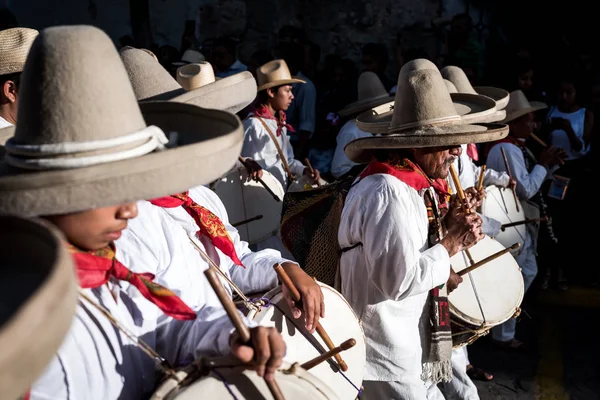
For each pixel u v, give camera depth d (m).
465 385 4.03
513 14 11.16
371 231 3.02
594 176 6.90
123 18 11.35
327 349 2.48
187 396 1.82
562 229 6.89
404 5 11.31
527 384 5.13
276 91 6.07
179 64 8.82
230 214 5.36
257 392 1.89
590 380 5.19
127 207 1.72
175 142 2.00
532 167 6.15
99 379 1.78
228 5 11.27
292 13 11.41
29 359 0.95
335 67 9.04
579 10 10.88
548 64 10.73
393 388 3.17
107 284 1.85
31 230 1.25
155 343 2.02
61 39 1.59
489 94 6.13
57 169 1.57
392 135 3.10
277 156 5.98
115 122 1.62
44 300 0.97
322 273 3.33
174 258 2.14
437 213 3.21
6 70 3.09
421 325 3.31
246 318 2.05
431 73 3.20
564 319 6.22
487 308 3.88
